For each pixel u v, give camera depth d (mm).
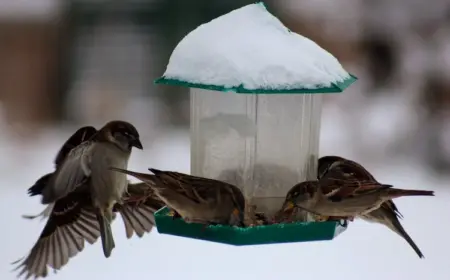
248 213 6770
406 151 14969
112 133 6902
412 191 6887
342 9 16141
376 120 15641
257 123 6773
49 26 15539
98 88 15609
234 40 6570
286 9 15945
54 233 7109
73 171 6723
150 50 15414
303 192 6672
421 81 16000
